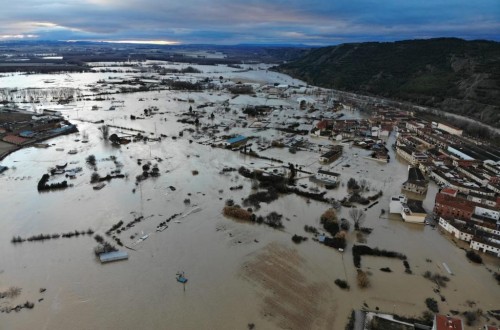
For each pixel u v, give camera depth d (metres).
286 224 128.00
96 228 122.00
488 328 78.31
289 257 108.38
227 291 93.44
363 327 83.25
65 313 85.44
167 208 137.12
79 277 97.56
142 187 155.75
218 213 134.25
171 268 101.94
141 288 93.94
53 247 110.81
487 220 129.00
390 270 104.12
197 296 91.44
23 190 150.50
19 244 112.19
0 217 128.00
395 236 122.75
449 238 122.81
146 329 81.44
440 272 104.50
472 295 95.38
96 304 88.31
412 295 94.44
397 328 82.25
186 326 82.44
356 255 109.50
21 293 91.38
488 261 110.56
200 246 112.81
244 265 103.81
